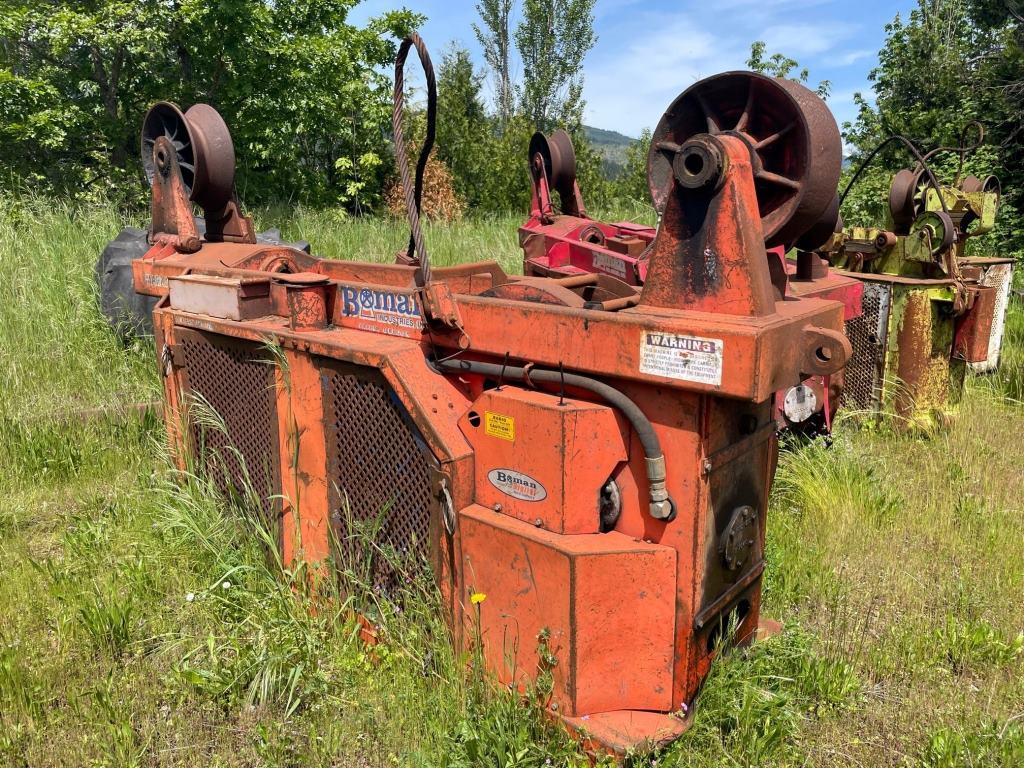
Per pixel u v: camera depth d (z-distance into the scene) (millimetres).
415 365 2814
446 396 2791
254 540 3443
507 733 2457
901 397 6090
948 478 5152
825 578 3736
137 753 2607
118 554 3799
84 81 14562
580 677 2441
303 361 3150
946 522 4391
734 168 2230
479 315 2719
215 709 2840
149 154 4785
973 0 20484
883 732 2812
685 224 2334
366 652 3035
